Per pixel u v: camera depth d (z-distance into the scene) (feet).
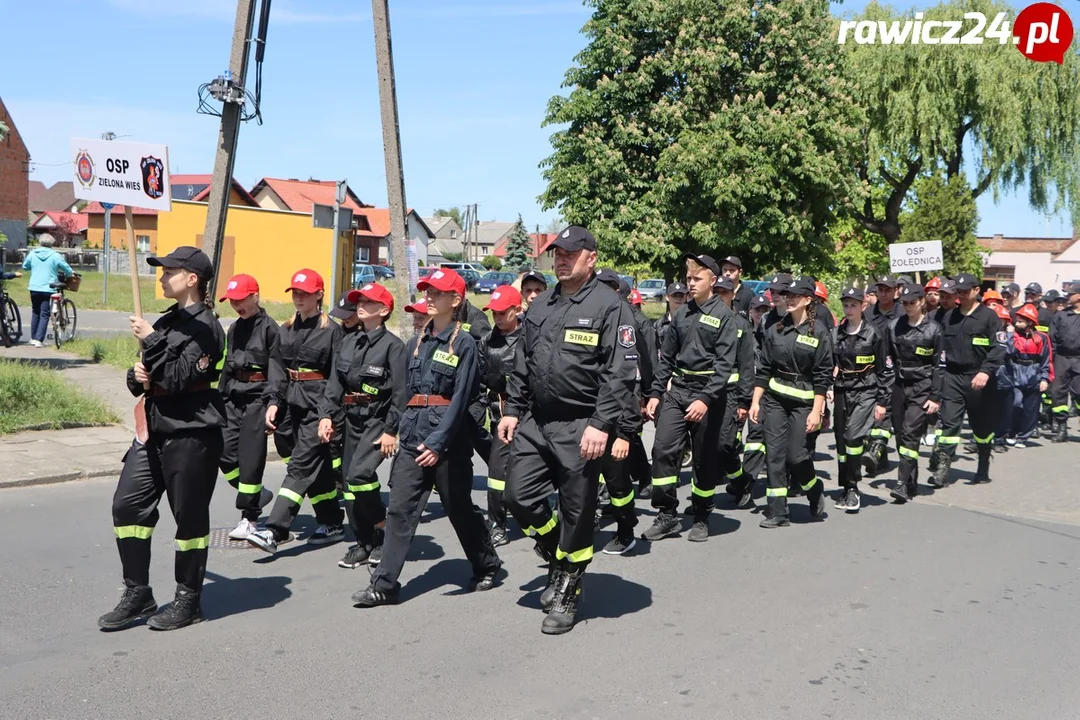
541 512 17.63
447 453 18.44
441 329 18.44
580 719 13.53
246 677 14.66
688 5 70.69
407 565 21.25
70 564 19.95
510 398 17.75
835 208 73.61
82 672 14.65
